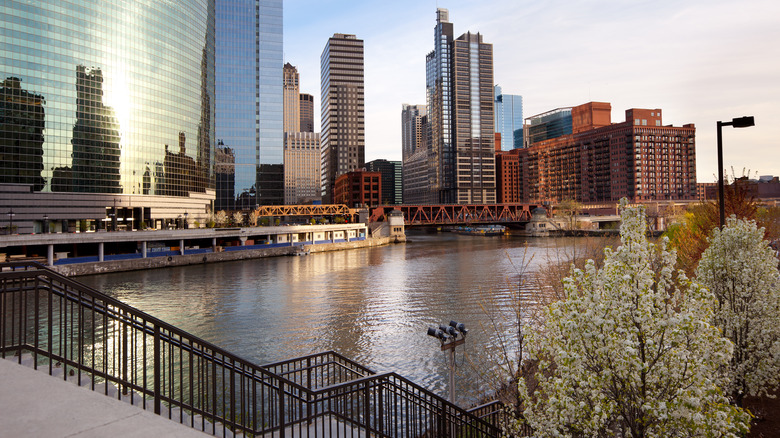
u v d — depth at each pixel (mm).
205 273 83688
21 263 7238
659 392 9062
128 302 56938
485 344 37344
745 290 14984
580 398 9500
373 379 10289
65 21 103438
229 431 9586
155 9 124188
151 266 89812
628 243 10031
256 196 191875
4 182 94312
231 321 47250
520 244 144750
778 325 14453
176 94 132000
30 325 36219
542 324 23359
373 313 50344
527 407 10922
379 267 90875
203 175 147500
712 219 32562
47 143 100250
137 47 118688
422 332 42250
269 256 115188
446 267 88062
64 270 75688
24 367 7418
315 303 56000
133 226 119938
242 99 191500
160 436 5867
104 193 110250
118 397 7527
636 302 9523
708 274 15648
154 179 123000
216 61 188750
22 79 96750
